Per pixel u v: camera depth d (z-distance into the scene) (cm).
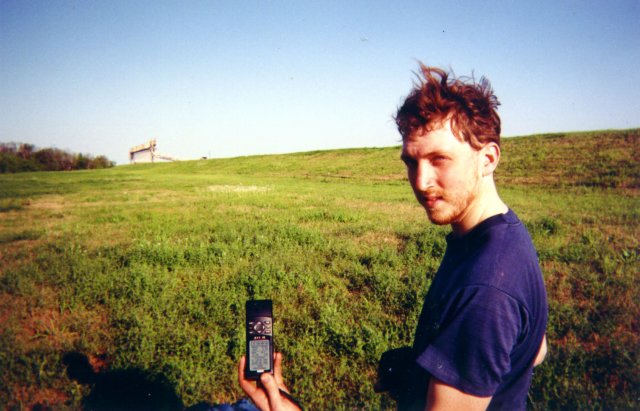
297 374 330
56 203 1616
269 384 113
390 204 1448
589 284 502
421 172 102
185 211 1282
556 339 373
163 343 372
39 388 319
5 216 1220
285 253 670
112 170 5822
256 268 562
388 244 759
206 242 776
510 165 2552
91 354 370
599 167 2098
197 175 4122
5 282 545
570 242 723
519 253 95
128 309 445
